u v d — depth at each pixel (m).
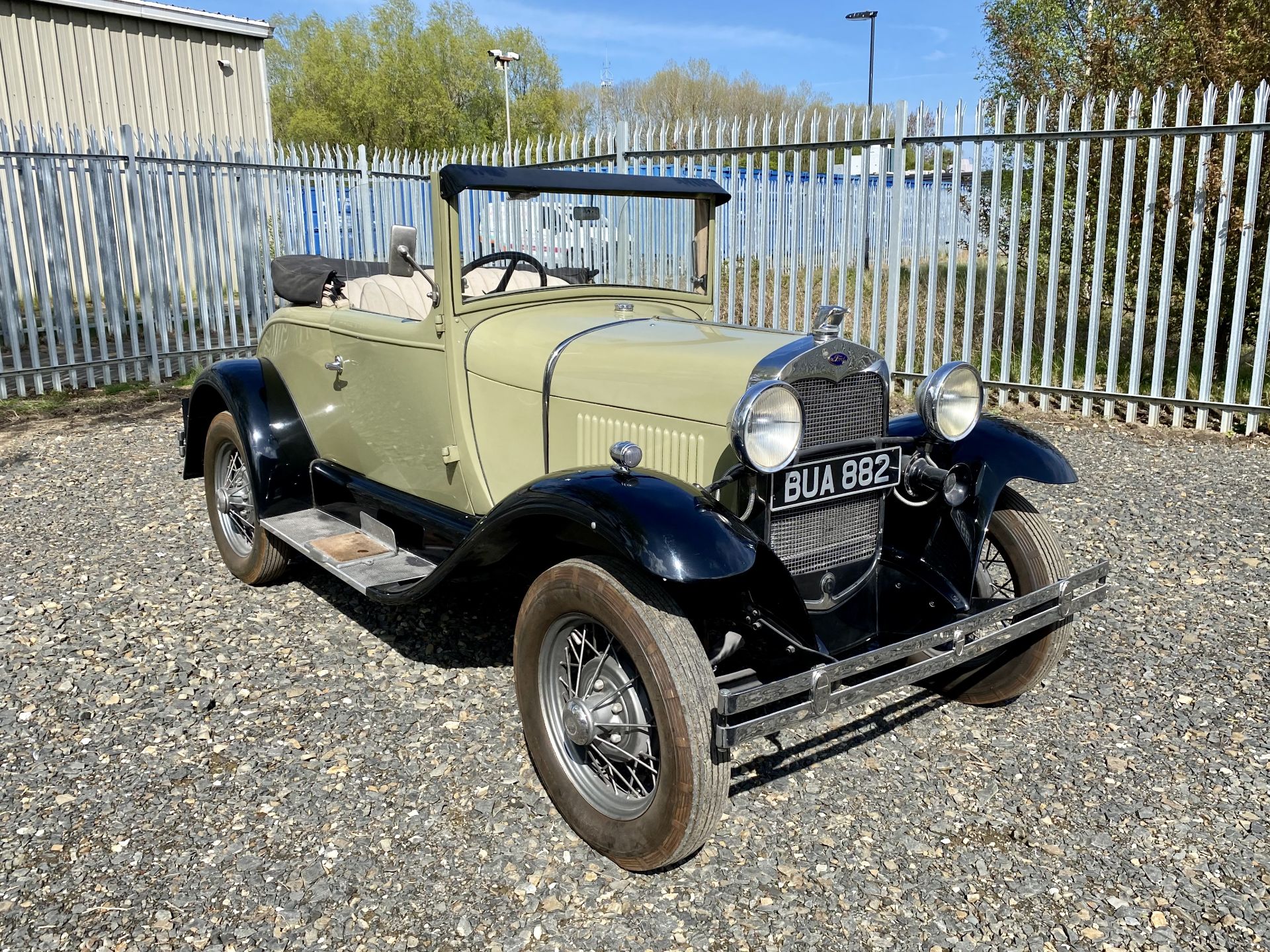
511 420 3.51
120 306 9.45
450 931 2.42
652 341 3.21
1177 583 4.53
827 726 3.41
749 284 9.24
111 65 13.77
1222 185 6.96
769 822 2.87
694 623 2.86
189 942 2.37
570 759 2.83
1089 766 3.13
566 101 38.16
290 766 3.11
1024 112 7.45
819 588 3.05
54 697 3.54
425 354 3.71
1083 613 4.24
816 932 2.42
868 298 10.32
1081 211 7.36
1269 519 5.34
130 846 2.72
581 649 2.81
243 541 4.79
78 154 8.97
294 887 2.56
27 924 2.42
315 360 4.46
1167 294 7.17
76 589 4.57
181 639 4.04
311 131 33.69
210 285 10.82
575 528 2.97
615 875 2.63
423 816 2.87
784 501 2.80
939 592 3.25
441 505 3.87
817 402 2.85
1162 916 2.47
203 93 14.90
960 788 3.03
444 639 4.03
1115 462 6.49
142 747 3.21
